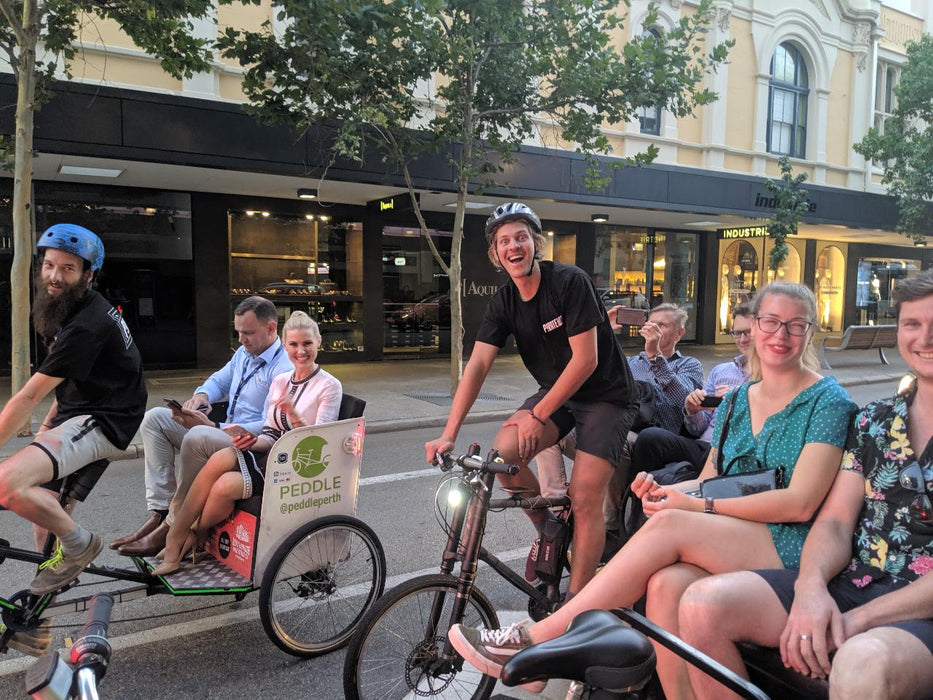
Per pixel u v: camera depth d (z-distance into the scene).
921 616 1.90
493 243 2.99
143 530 3.42
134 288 12.06
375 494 5.80
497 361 14.86
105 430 3.02
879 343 15.08
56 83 8.58
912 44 16.77
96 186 11.55
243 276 13.03
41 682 1.17
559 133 13.30
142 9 7.10
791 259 20.73
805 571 2.09
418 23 8.45
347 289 14.16
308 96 8.73
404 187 11.30
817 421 2.37
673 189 14.03
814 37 17.14
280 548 3.11
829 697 1.79
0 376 11.32
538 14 9.36
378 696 2.68
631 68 9.33
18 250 7.12
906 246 22.94
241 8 10.55
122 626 3.48
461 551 2.67
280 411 3.51
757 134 16.42
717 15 15.31
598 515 3.06
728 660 2.02
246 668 3.12
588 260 16.91
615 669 1.32
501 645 2.20
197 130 9.45
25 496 2.70
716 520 2.30
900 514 2.10
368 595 3.51
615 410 3.09
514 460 2.97
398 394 10.62
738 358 4.11
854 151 18.02
